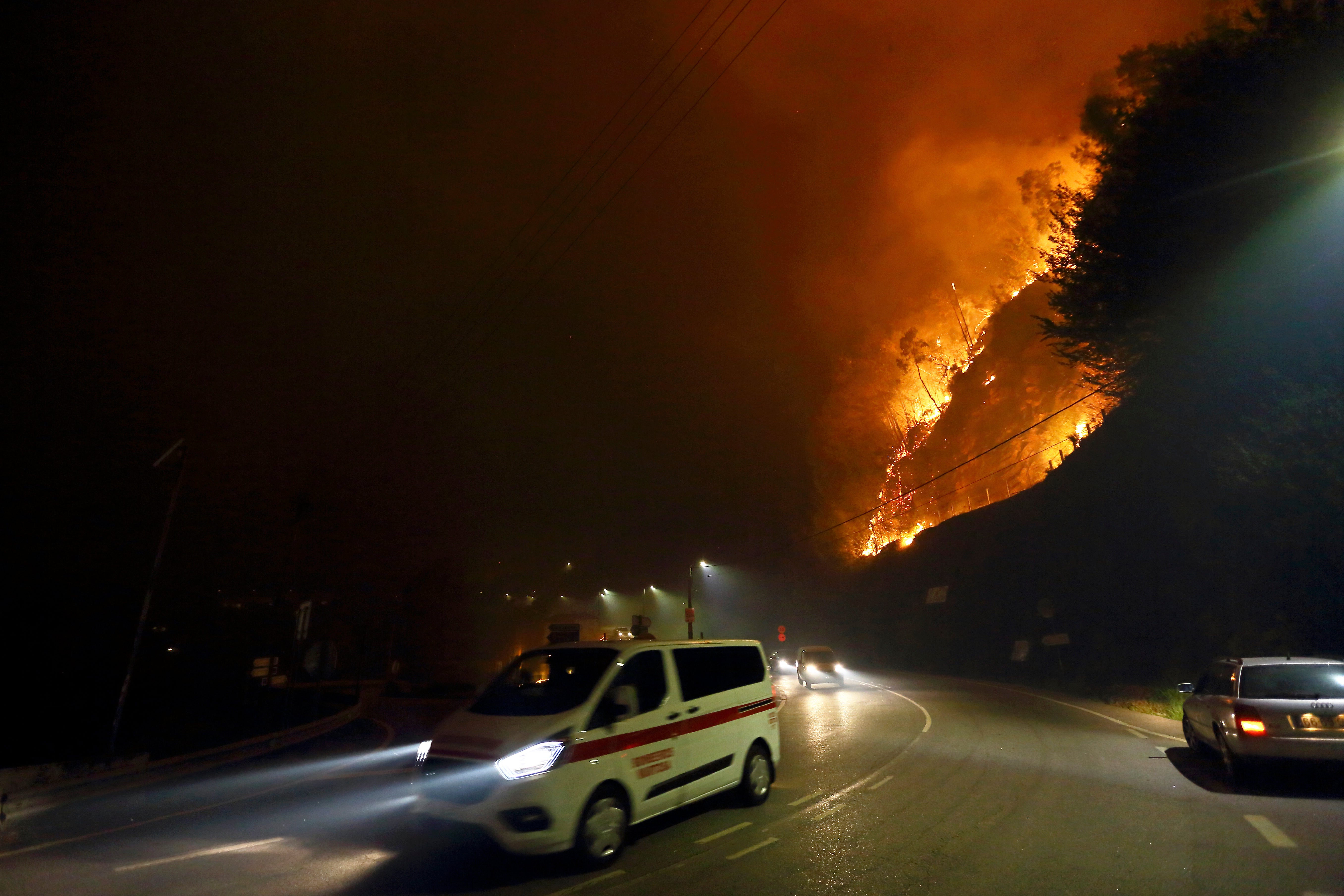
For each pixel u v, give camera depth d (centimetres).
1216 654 2359
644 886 611
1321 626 1830
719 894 585
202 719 2592
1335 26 1808
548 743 657
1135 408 3052
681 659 837
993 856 662
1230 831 724
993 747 1323
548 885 621
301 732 2059
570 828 640
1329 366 1714
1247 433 1953
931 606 5438
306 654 1788
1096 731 1515
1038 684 3186
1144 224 2292
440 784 671
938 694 2705
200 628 4697
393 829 838
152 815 1013
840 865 647
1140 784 959
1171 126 2177
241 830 875
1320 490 1692
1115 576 3431
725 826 796
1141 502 3244
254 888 632
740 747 873
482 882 633
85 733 2202
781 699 2647
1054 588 4025
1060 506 4303
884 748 1337
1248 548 2278
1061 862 640
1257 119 1958
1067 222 2708
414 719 2444
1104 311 2589
